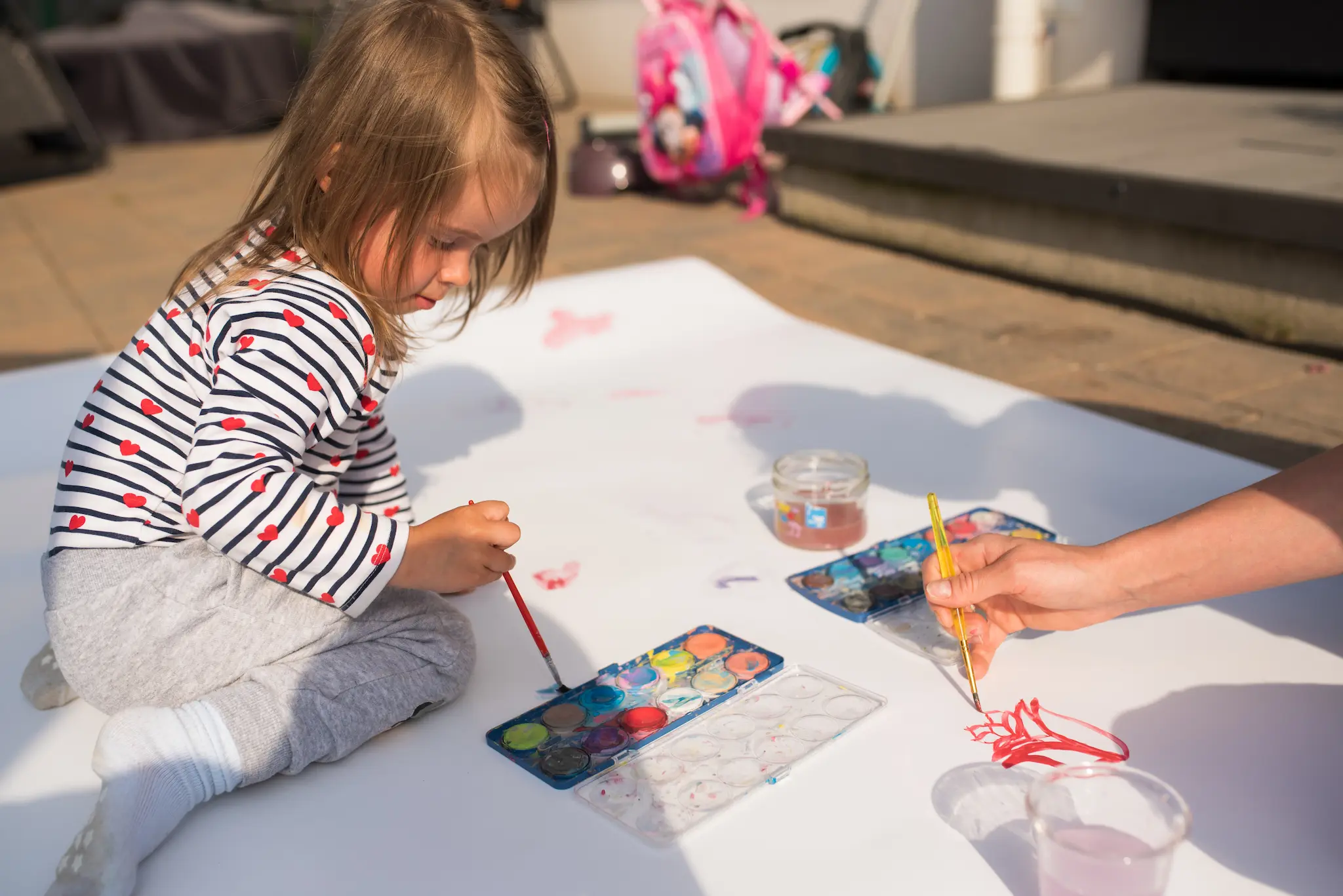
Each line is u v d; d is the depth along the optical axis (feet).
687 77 12.45
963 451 5.82
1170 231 8.37
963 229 10.07
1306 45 12.54
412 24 3.67
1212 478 5.41
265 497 3.29
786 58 12.98
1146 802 2.98
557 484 5.62
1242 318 8.02
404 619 3.81
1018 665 4.03
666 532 5.11
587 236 12.01
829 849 3.25
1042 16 13.89
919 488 5.44
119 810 3.16
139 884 3.22
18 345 9.46
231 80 21.44
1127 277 8.76
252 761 3.47
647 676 4.03
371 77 3.59
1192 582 3.46
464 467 5.83
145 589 3.54
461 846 3.33
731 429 6.20
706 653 4.15
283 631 3.65
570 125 18.72
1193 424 6.63
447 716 3.92
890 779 3.51
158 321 3.69
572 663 4.18
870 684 3.97
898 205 10.67
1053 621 3.85
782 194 12.12
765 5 17.57
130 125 21.20
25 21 18.53
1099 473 5.51
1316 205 7.30
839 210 11.37
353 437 3.94
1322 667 3.96
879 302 9.30
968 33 14.88
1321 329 7.58
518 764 3.65
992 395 6.49
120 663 3.55
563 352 7.27
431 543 3.57
